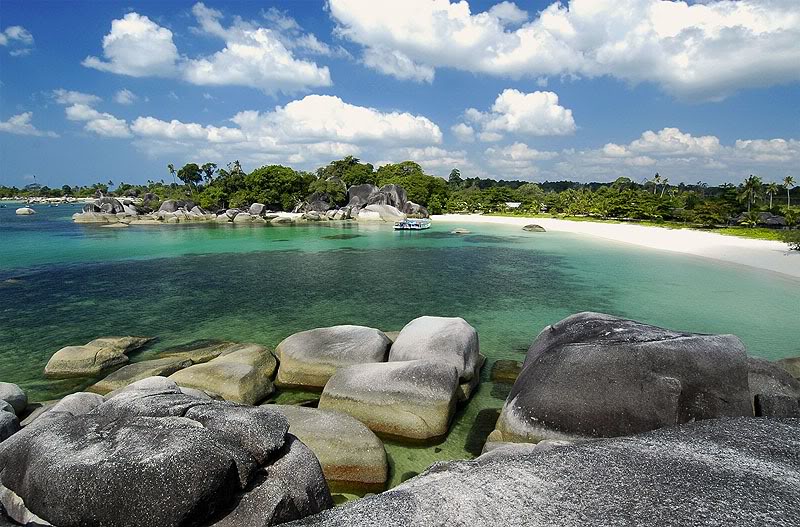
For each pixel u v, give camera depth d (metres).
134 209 83.38
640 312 20.56
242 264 33.88
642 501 4.45
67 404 8.48
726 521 4.15
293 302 22.27
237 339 16.62
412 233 58.78
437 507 4.39
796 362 11.77
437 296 23.69
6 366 14.06
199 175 112.12
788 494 4.63
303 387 12.21
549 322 19.00
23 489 5.13
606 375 8.26
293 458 5.98
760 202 77.25
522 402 8.63
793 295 23.58
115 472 4.76
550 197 100.31
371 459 8.09
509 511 4.30
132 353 14.98
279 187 91.69
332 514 4.45
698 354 8.27
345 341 12.63
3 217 82.62
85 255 37.41
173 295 23.55
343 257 37.81
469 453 9.19
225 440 5.60
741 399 7.96
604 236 53.78
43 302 21.92
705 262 33.88
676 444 5.87
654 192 94.12
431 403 9.55
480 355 13.67
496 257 37.81
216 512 5.03
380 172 110.19
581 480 4.85
